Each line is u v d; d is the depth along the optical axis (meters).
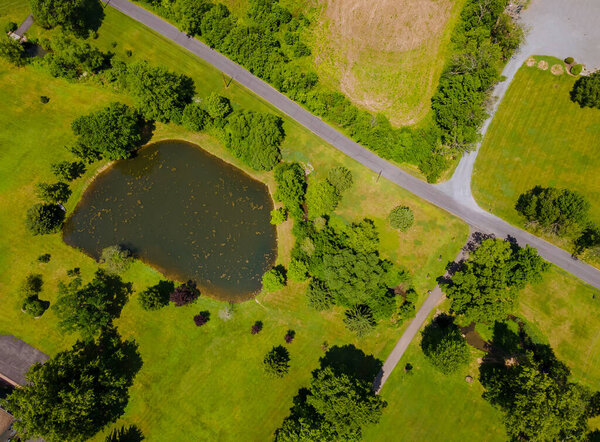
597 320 81.69
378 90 91.56
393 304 75.88
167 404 76.44
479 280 73.62
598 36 93.75
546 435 64.88
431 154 84.50
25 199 82.62
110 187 84.38
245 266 82.19
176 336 78.75
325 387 69.38
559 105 90.44
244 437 75.81
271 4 91.00
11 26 88.56
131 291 79.94
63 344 77.81
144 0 91.94
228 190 85.31
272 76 86.94
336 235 82.94
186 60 90.31
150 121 87.00
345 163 87.12
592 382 78.94
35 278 79.62
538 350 80.19
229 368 78.06
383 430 77.12
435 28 94.06
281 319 80.12
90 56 85.25
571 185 86.31
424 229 85.12
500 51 87.25
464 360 71.69
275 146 82.38
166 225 83.06
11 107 85.94
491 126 90.00
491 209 86.38
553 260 84.19
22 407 64.56
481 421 77.75
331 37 93.50
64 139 85.69
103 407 71.56
